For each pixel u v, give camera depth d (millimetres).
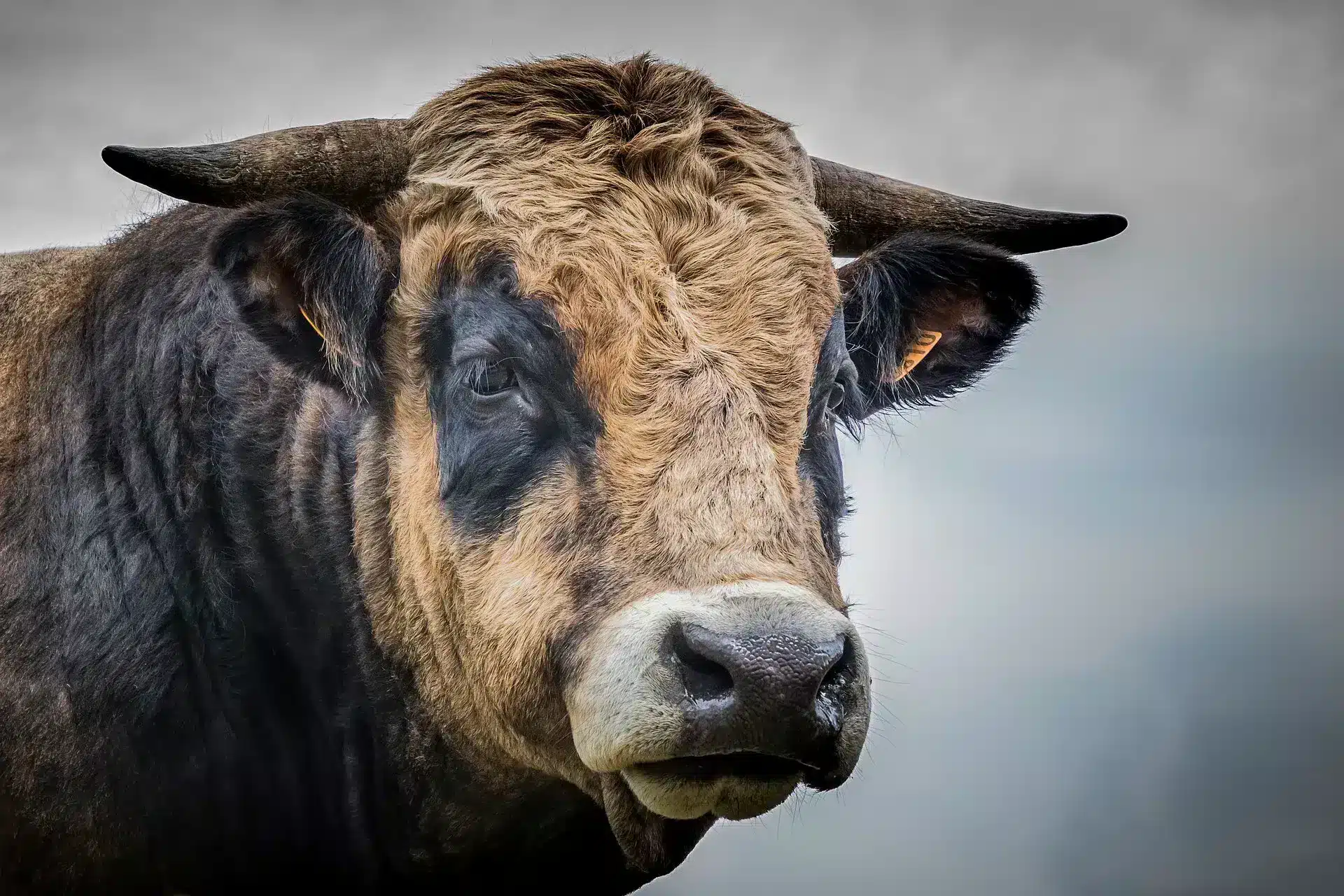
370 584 14766
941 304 15672
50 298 16672
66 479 15195
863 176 16406
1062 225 16281
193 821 14656
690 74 14828
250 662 14969
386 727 15078
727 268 13047
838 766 11391
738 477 11875
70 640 14609
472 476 12906
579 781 13086
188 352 15305
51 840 14430
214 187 14008
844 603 12609
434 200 13789
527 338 12719
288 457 15219
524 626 12281
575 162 13594
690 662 10914
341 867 15469
